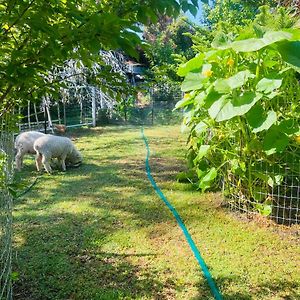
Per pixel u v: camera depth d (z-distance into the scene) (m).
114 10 1.25
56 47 1.13
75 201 4.14
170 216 3.62
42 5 1.12
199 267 2.63
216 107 2.95
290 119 3.03
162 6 1.17
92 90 10.34
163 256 2.81
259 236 3.11
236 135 3.39
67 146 5.56
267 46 2.73
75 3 1.23
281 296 2.28
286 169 3.28
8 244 2.16
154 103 13.42
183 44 15.73
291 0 4.61
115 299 2.28
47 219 3.60
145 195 4.30
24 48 1.25
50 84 1.56
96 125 11.31
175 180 4.90
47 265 2.69
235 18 9.02
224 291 2.35
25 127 8.59
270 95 2.93
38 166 5.51
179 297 2.29
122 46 1.13
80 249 2.95
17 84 1.25
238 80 2.89
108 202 4.09
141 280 2.49
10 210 2.32
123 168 5.66
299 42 2.68
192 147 4.56
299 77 3.34
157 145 7.67
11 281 2.25
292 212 3.37
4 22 1.13
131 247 2.97
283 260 2.71
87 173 5.40
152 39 14.45
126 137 8.88
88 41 1.12
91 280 2.50
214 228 3.30
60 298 2.30
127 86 1.69
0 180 1.82
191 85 3.36
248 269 2.60
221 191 4.22
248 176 3.42
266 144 3.03
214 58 3.29
